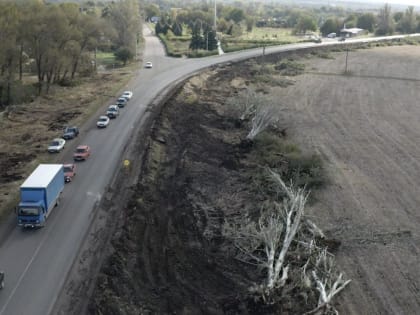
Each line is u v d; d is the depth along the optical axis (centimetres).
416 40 19800
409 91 11044
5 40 8025
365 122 8475
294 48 16100
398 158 6756
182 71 11550
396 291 3888
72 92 9381
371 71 13262
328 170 6188
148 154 6031
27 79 10456
